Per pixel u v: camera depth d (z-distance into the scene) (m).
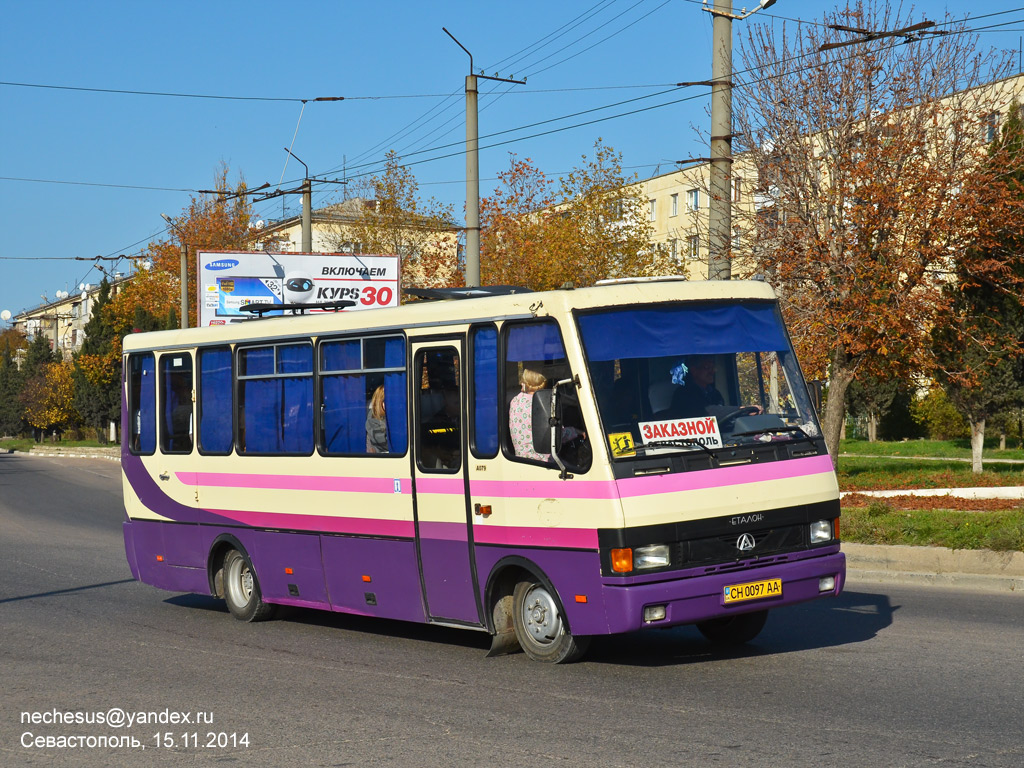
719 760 6.26
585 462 8.30
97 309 74.62
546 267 38.41
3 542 21.80
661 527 8.14
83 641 11.31
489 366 9.17
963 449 37.62
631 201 41.25
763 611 9.52
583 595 8.33
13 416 99.06
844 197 21.92
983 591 12.06
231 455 12.23
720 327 8.98
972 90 21.89
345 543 10.70
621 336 8.61
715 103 17.08
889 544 13.77
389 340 10.21
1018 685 7.81
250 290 35.94
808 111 22.27
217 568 12.68
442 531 9.60
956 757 6.16
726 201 17.06
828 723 6.95
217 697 8.55
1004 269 22.69
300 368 11.30
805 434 8.97
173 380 13.14
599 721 7.25
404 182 46.56
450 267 45.00
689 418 8.56
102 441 75.12
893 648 9.20
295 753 6.88
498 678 8.70
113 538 22.34
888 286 21.55
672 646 9.73
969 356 25.56
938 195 21.12
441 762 6.52
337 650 10.38
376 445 10.34
